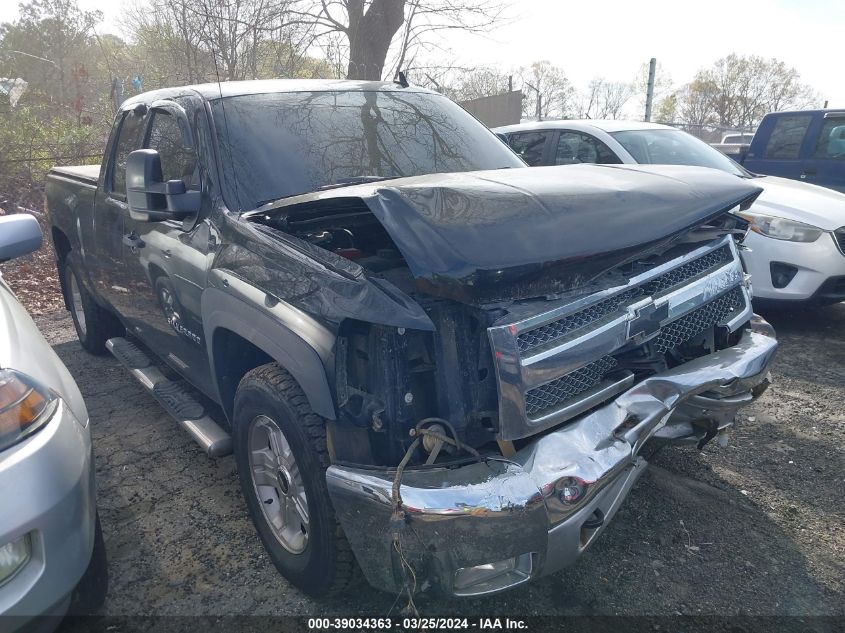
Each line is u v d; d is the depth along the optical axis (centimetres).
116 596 277
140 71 1462
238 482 364
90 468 234
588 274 229
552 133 710
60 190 530
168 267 343
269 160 323
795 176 862
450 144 373
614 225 233
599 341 239
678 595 267
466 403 224
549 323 227
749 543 299
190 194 317
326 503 236
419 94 410
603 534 306
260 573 288
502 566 219
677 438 278
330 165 330
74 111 1377
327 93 375
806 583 274
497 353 216
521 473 210
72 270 538
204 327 309
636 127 686
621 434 232
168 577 288
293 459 263
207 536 316
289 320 242
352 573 244
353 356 233
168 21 1085
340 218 291
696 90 6175
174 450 401
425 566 211
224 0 848
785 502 331
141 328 423
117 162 436
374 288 221
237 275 278
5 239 290
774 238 564
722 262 298
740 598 265
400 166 343
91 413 456
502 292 213
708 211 258
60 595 208
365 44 990
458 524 203
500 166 374
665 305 263
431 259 205
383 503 209
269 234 273
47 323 680
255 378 263
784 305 575
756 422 417
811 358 527
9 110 1099
